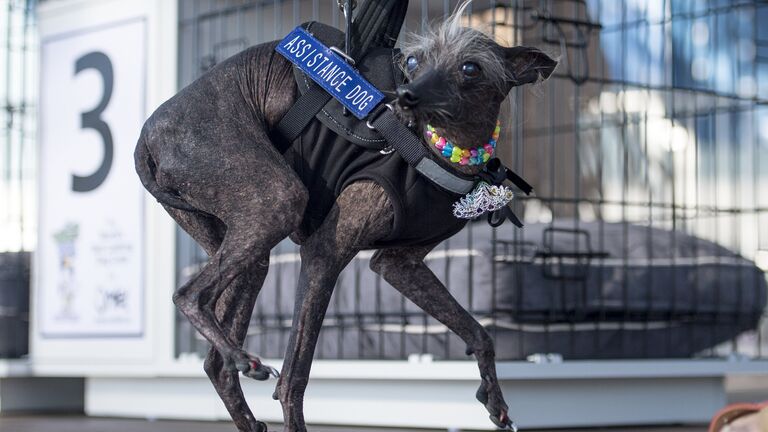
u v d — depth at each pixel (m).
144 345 5.46
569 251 5.08
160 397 5.59
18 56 6.34
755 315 5.42
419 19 5.40
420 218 3.05
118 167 5.57
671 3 5.63
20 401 6.34
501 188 3.07
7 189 6.41
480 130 2.96
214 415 5.38
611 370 4.75
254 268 3.34
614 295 5.01
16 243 6.43
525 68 3.05
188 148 3.12
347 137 3.07
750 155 7.00
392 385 4.81
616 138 6.90
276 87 3.19
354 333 5.08
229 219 3.10
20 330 6.59
